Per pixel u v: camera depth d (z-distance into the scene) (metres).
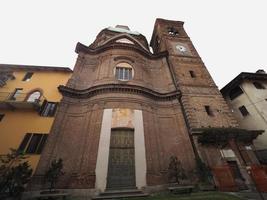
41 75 18.66
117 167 12.63
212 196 9.55
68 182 11.52
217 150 14.04
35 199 9.86
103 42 24.20
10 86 17.30
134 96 15.83
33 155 12.97
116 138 13.82
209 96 18.52
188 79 20.11
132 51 20.80
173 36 27.69
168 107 17.44
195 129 14.71
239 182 12.30
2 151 12.91
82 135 13.88
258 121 19.12
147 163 12.79
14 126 14.30
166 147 14.57
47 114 15.50
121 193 11.05
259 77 21.80
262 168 11.71
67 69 19.09
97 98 15.45
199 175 12.37
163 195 10.80
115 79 17.30
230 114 17.11
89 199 10.55
